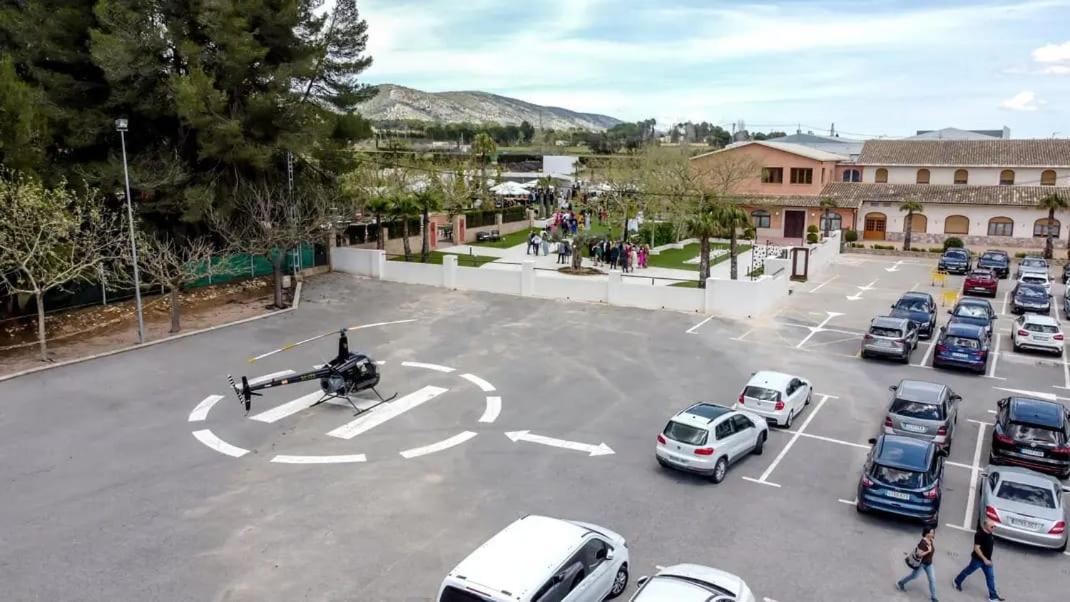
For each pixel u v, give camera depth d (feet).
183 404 71.00
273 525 48.52
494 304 113.60
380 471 57.00
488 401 72.54
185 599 40.40
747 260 154.71
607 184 214.69
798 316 108.27
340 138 126.41
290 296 117.50
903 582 41.34
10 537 46.62
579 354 88.22
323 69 121.39
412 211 142.00
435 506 51.31
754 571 43.32
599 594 37.63
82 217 87.92
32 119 88.74
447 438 63.57
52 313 99.35
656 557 44.62
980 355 81.05
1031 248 187.11
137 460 58.49
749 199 198.70
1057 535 44.42
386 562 44.16
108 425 65.57
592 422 67.21
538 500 52.26
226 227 107.45
